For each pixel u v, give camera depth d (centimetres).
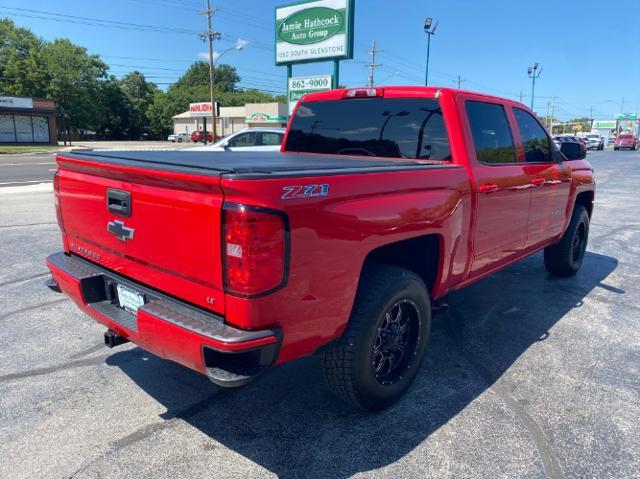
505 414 304
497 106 401
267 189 209
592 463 259
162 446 269
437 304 363
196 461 257
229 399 318
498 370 362
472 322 454
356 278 256
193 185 219
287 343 232
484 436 281
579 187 540
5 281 531
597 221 986
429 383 341
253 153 437
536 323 452
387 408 309
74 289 293
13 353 373
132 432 281
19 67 6356
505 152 405
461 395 326
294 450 267
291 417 298
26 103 4753
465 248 351
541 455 265
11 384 329
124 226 265
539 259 691
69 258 324
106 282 293
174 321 228
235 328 218
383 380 301
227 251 211
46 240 707
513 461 260
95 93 7325
